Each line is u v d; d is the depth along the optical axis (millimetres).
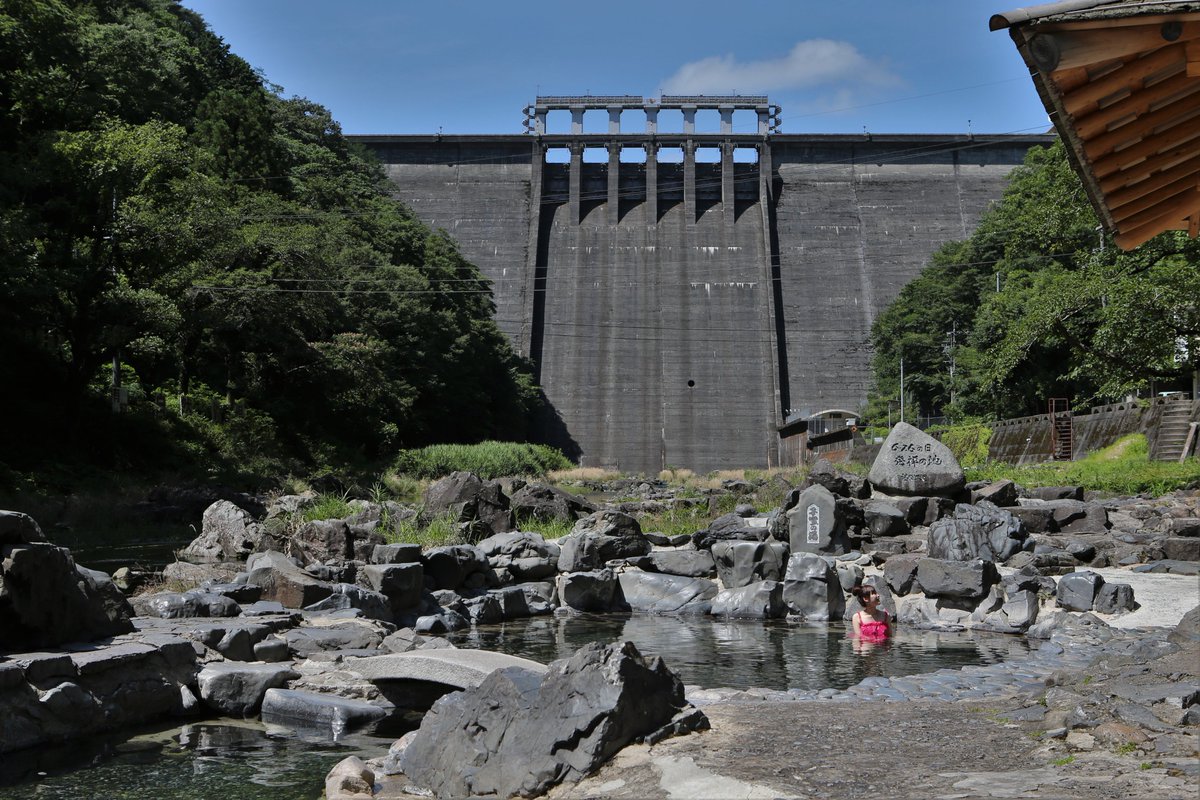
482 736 8375
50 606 11211
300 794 8672
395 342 86625
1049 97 6668
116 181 51500
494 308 119188
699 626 18953
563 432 116750
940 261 108938
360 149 130000
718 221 131000
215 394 69562
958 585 18875
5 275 44875
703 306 123688
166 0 104562
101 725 10656
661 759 7773
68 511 39719
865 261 129750
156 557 27141
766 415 115938
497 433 110312
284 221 73000
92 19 73000
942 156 140250
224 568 20453
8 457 46469
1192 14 5738
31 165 50969
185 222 53906
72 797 8570
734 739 8445
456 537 25453
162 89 79875
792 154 139000
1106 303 37562
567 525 28812
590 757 7777
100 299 50969
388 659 12125
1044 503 26359
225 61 107938
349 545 22609
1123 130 7070
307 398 76875
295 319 65750
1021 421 64688
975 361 83438
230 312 60156
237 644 13141
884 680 12594
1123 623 17172
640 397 118375
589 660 8344
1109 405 55375
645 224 131125
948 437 75562
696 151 140750
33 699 10109
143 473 52312
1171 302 34125
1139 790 6559
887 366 107188
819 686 12953
